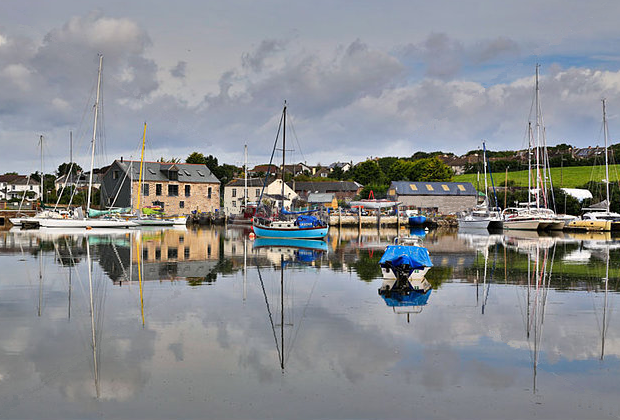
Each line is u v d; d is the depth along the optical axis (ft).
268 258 111.55
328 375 39.99
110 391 37.19
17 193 424.46
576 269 94.73
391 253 81.15
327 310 59.98
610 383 38.75
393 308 61.05
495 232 219.20
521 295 69.41
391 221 255.70
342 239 174.70
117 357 43.75
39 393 36.91
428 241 164.25
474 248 137.90
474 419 33.30
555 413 34.14
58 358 43.57
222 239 163.73
